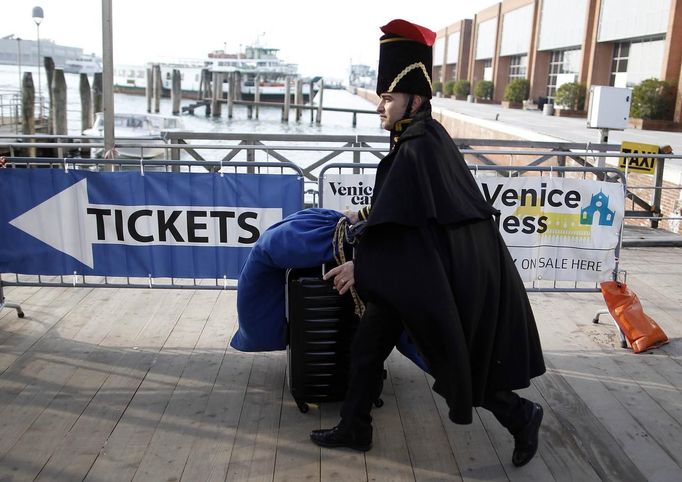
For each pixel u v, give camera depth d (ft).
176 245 16.39
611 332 17.07
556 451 11.45
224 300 18.53
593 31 116.78
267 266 11.73
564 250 17.11
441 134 9.81
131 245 16.38
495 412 10.44
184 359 14.75
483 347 9.64
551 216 16.89
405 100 9.80
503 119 103.76
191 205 16.10
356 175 17.95
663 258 24.81
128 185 15.99
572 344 16.24
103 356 14.82
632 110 90.22
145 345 15.47
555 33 137.28
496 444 11.59
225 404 12.76
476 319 9.48
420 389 13.60
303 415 12.36
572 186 16.71
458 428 12.09
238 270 16.53
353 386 10.80
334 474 10.58
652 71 100.63
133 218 16.20
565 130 81.05
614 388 13.91
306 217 11.71
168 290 19.17
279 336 12.80
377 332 10.30
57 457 10.88
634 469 10.98
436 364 9.48
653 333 15.81
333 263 11.66
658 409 13.04
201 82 188.44
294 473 10.59
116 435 11.58
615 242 17.02
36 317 16.97
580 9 123.13
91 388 13.30
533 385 13.96
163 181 15.96
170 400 12.87
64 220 16.26
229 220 16.20
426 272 9.23
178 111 149.59
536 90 150.00
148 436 11.57
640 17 100.22
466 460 11.08
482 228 9.87
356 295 11.21
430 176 9.38
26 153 52.75
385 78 9.82
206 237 16.31
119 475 10.44
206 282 19.84
